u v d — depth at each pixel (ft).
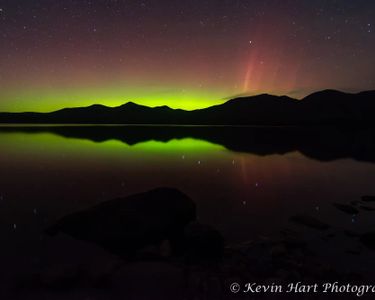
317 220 23.82
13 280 13.87
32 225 21.50
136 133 132.05
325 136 117.60
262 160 56.75
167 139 104.27
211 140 100.22
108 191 32.89
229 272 15.48
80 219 20.04
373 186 36.73
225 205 28.86
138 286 13.42
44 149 69.72
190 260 16.89
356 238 20.92
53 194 31.07
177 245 19.03
